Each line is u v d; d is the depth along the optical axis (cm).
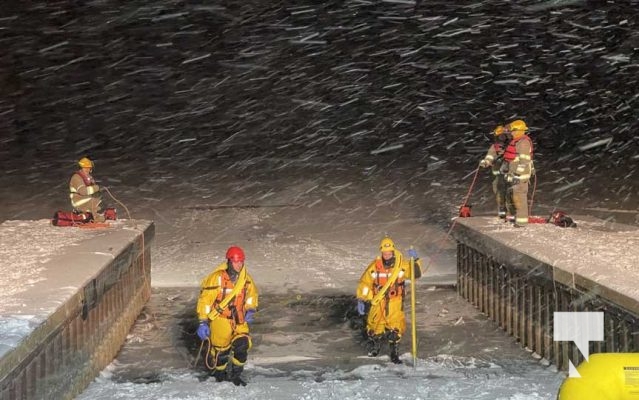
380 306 1427
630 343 1082
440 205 3281
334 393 1108
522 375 1301
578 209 3269
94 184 1878
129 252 1591
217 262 2311
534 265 1399
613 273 1210
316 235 2683
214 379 1296
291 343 1555
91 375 1287
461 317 1764
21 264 1330
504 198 1969
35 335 920
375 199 3441
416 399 1063
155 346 1559
